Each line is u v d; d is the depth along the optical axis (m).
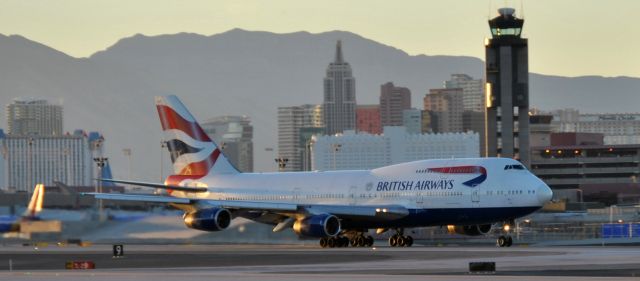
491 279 163.12
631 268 183.00
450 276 170.38
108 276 182.25
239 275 178.88
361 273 182.50
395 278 167.25
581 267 186.50
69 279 176.88
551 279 161.88
